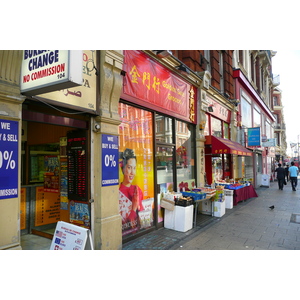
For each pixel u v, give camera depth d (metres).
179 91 7.82
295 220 7.47
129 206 5.57
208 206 8.20
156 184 6.42
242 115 15.41
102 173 4.64
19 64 3.31
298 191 14.86
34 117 3.73
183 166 8.25
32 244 5.12
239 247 5.09
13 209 3.19
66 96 3.98
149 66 6.29
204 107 9.30
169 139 7.45
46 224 6.14
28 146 6.54
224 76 12.65
